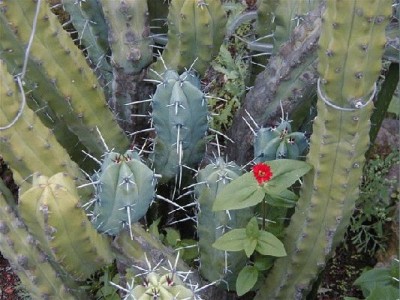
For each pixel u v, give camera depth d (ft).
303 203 4.96
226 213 4.99
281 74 5.49
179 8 5.43
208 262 5.39
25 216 4.31
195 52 5.71
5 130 4.59
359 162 4.68
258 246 4.83
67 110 5.63
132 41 5.73
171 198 6.44
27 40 5.11
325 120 4.44
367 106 4.36
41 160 4.87
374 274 5.73
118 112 6.45
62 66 5.33
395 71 5.62
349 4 3.86
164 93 5.30
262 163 4.77
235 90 8.00
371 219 7.20
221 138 7.81
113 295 5.94
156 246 5.26
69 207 4.28
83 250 4.64
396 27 5.27
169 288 4.20
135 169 4.66
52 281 5.13
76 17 6.59
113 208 4.75
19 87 4.79
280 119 5.83
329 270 7.04
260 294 5.59
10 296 7.14
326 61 4.17
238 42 8.57
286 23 5.81
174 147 5.62
